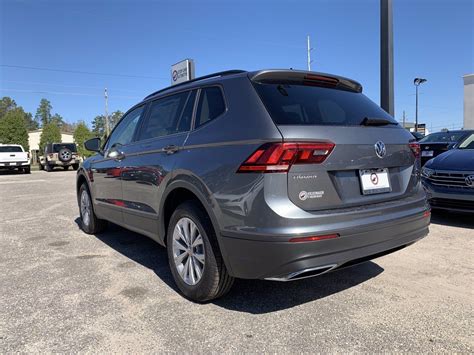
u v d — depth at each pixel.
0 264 4.49
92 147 5.49
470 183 5.46
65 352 2.57
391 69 9.05
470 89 38.34
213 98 3.33
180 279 3.42
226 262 2.92
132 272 4.12
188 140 3.37
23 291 3.63
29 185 14.94
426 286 3.56
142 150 4.08
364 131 3.07
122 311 3.17
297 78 3.25
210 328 2.86
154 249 5.03
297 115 2.87
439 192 5.75
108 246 5.22
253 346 2.61
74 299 3.43
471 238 5.11
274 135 2.66
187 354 2.53
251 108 2.91
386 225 2.94
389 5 8.95
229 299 3.36
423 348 2.55
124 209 4.51
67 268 4.29
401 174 3.35
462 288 3.50
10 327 2.93
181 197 3.62
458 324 2.85
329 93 3.33
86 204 5.96
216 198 2.92
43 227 6.60
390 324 2.87
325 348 2.57
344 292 3.46
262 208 2.62
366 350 2.54
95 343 2.68
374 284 3.63
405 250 4.64
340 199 2.81
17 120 49.19
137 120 4.59
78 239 5.65
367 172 3.03
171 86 4.18
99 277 3.98
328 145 2.76
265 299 3.35
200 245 3.22
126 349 2.60
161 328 2.87
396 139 3.31
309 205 2.67
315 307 3.18
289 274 2.61
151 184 3.83
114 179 4.73
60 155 27.83
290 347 2.59
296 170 2.64
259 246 2.64
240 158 2.79
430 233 5.39
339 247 2.68
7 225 6.82
